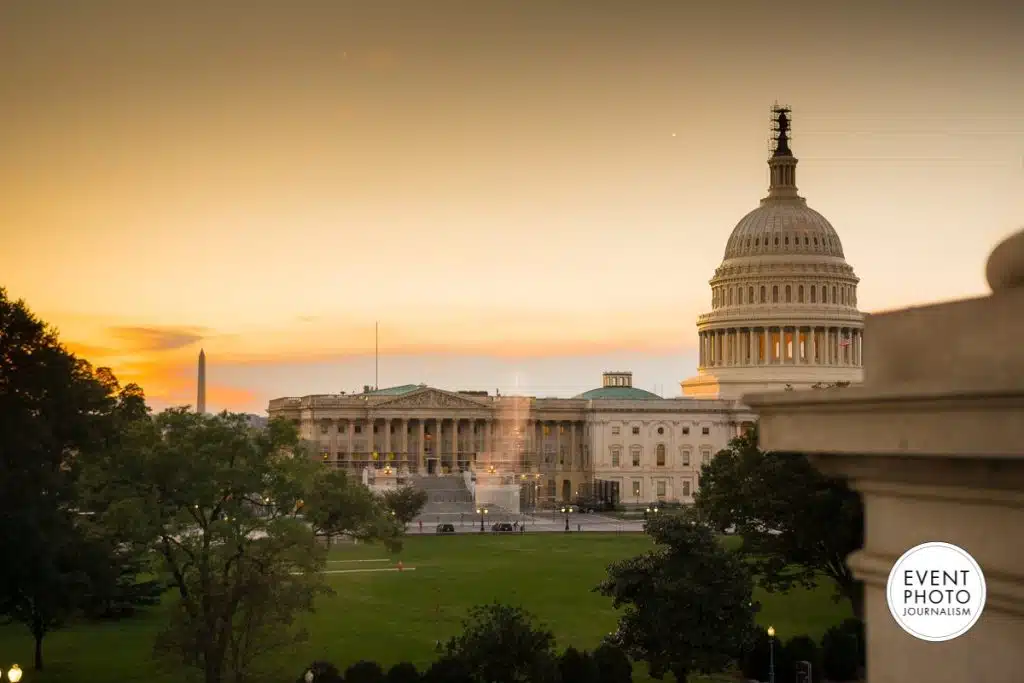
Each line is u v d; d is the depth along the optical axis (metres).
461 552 175.88
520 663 76.81
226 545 80.69
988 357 9.09
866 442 9.69
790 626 110.81
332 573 150.38
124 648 104.69
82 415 122.19
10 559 93.56
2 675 93.69
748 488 97.56
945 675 9.52
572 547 183.88
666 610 80.56
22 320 116.00
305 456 88.25
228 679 85.44
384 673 87.00
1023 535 8.95
